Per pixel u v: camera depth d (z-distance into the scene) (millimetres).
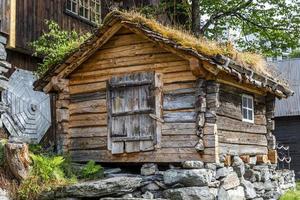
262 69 10016
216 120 8477
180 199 7918
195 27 19078
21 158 8008
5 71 11422
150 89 8898
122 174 8898
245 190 9367
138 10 18734
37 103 14211
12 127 13023
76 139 9805
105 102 9508
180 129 8570
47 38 13953
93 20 17203
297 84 25266
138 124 8984
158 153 8734
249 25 20344
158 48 8945
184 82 8625
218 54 7980
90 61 9750
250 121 10359
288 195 11773
